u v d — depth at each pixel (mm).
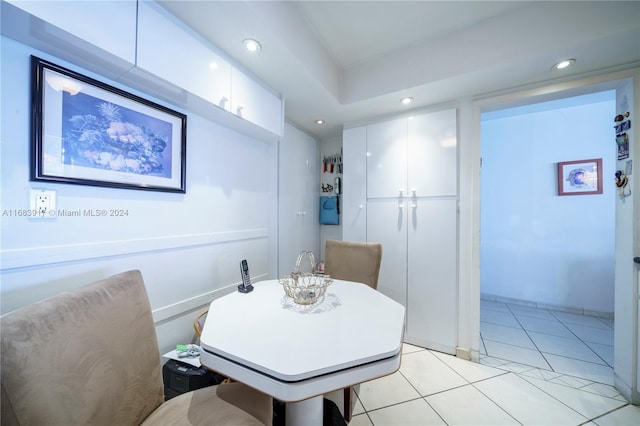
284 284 1298
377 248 1811
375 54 1928
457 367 1837
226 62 1458
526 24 1474
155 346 920
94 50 926
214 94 1385
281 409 1312
